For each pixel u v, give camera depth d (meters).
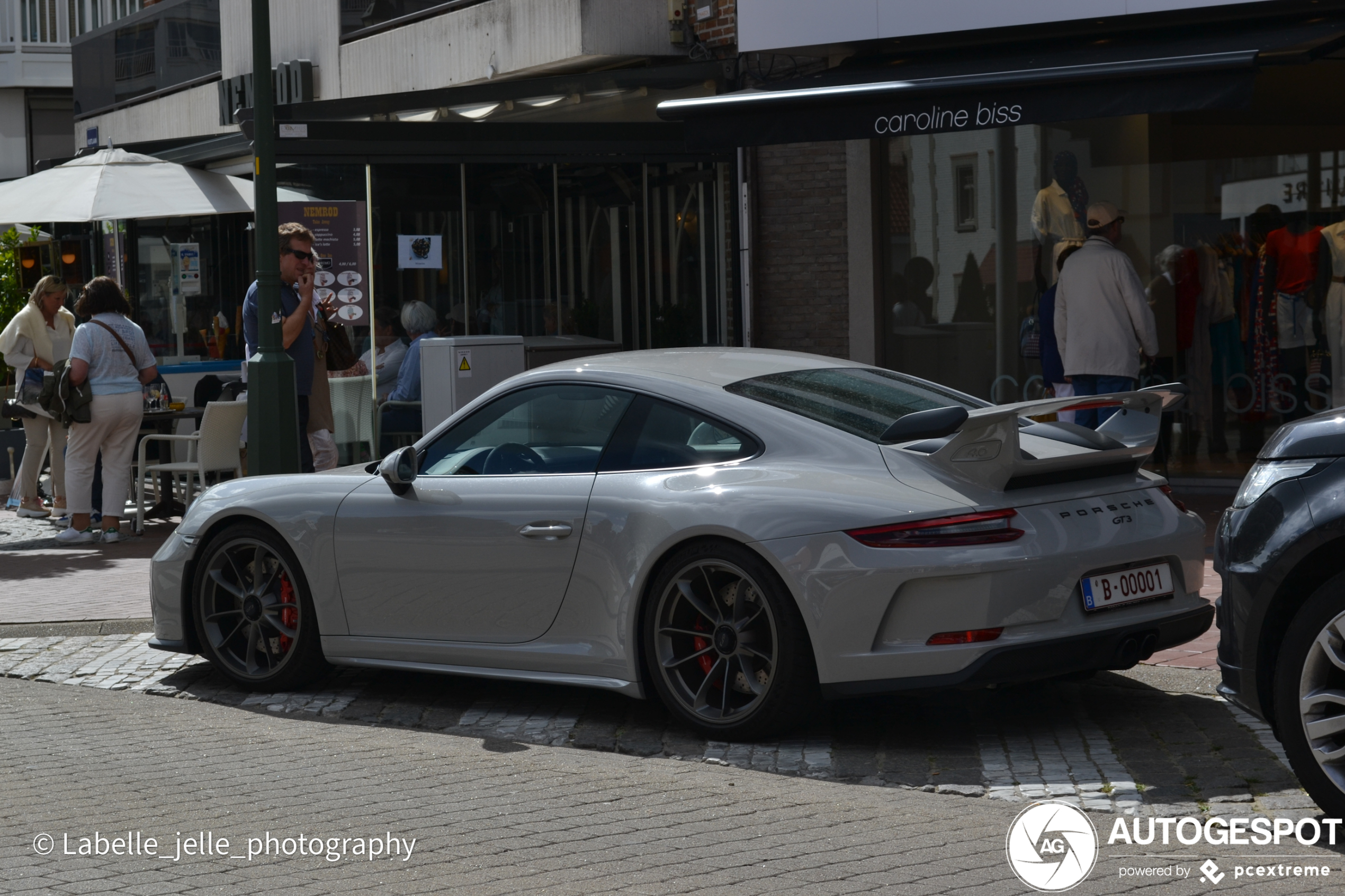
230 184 14.23
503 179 12.88
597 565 5.86
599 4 13.80
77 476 11.77
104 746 5.94
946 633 5.24
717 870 4.28
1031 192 12.92
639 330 13.69
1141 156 12.57
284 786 5.29
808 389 6.08
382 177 12.38
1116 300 10.45
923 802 4.97
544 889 4.15
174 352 18.69
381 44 17.19
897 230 13.43
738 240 13.97
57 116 33.03
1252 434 12.44
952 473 5.44
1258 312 12.33
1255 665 4.50
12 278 16.92
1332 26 10.12
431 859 4.43
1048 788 5.05
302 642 6.71
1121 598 5.51
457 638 6.28
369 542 6.46
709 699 5.76
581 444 6.11
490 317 12.91
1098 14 11.05
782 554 5.39
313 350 10.84
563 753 5.72
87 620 8.67
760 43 12.59
